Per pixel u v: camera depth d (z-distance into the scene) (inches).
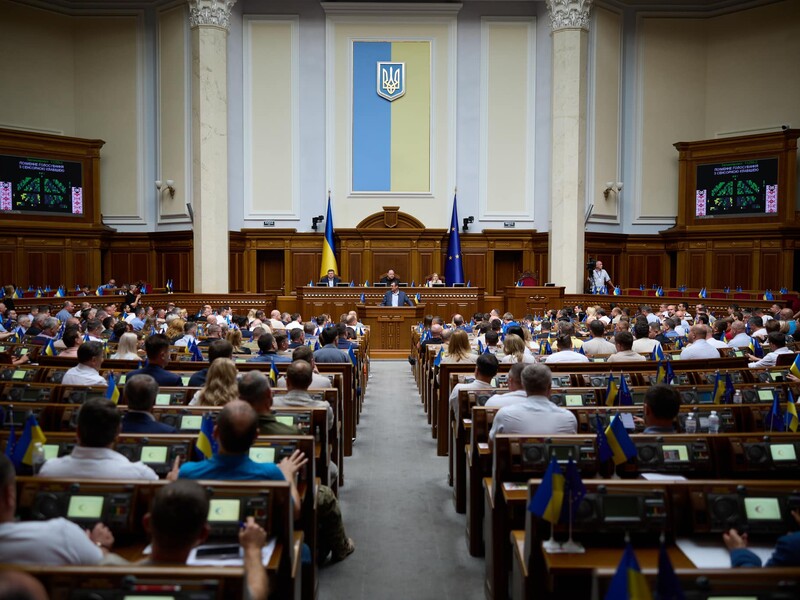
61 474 126.0
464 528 211.2
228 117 820.0
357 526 212.8
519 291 745.0
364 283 838.5
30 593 57.0
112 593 82.4
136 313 610.2
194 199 793.6
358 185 849.5
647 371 270.2
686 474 146.6
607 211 850.8
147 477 131.0
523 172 849.5
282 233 839.1
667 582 81.0
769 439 147.8
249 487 116.6
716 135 860.0
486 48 844.0
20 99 826.2
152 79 859.4
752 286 791.7
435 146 848.9
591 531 117.0
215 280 790.5
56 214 827.4
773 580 86.8
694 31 865.5
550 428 159.9
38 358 309.6
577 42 773.3
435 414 329.7
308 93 843.4
